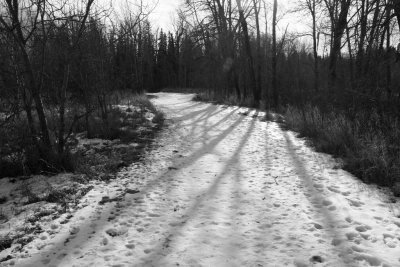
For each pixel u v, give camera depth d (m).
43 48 6.38
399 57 8.70
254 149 8.62
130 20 13.58
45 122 6.64
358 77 10.03
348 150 7.27
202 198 5.34
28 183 5.93
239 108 18.33
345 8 12.38
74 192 5.57
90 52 9.21
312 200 5.14
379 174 5.85
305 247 3.80
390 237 3.94
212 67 29.02
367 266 3.41
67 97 9.77
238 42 26.23
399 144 6.95
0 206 5.13
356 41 9.57
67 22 6.52
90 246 3.93
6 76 6.37
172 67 55.56
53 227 4.41
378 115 8.52
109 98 12.39
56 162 6.48
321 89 13.61
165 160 7.63
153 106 17.11
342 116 9.66
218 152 8.35
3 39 6.14
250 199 5.24
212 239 4.05
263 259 3.61
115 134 9.87
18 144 6.68
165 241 4.03
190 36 27.89
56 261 3.64
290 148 8.63
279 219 4.54
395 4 7.91
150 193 5.57
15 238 4.14
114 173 6.67
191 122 13.13
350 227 4.23
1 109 6.75
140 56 30.36
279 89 24.55
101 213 4.81
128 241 4.05
